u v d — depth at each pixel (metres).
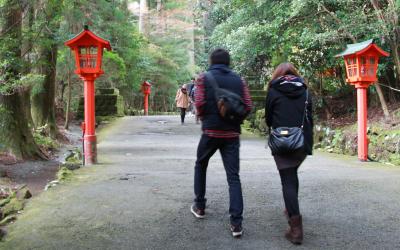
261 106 17.09
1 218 4.49
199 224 4.13
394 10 8.66
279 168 3.71
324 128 11.23
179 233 3.90
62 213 4.45
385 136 8.84
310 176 6.42
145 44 28.42
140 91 27.80
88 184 5.82
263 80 16.19
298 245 3.61
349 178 6.24
